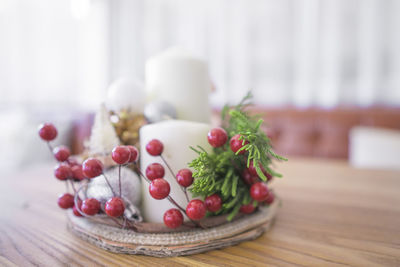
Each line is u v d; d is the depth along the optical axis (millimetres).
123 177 349
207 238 327
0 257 322
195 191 334
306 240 355
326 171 729
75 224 364
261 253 328
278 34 1540
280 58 1542
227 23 1662
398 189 547
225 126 407
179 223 324
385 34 1310
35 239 359
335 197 504
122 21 1995
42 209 453
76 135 1514
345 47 1381
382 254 325
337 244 345
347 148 1250
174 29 1847
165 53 451
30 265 308
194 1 1753
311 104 1471
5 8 1677
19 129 1306
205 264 309
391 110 1247
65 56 1875
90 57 1946
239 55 1637
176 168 356
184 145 356
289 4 1503
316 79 1455
